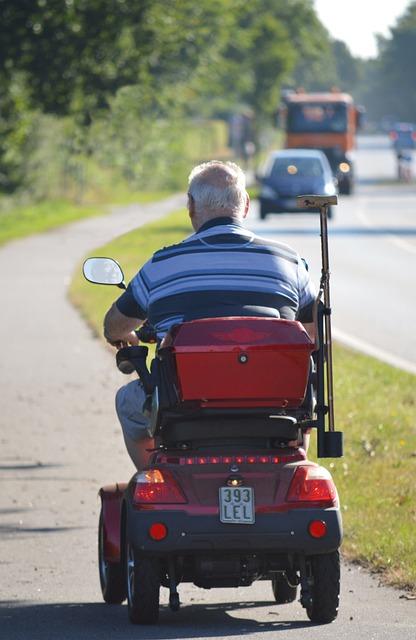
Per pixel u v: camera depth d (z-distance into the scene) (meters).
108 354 48.38
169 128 163.12
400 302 63.22
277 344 15.60
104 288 67.69
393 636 15.77
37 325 56.34
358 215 133.38
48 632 16.53
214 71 166.50
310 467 16.27
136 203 136.38
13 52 108.88
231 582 16.80
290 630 16.27
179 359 15.63
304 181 120.69
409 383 39.81
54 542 23.56
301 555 16.52
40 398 39.66
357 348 48.06
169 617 17.72
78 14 107.25
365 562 21.22
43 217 124.00
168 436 16.31
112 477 29.39
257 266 16.72
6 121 123.75
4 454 31.92
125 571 17.75
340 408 35.50
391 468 28.39
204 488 16.08
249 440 16.30
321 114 166.50
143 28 110.31
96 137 124.25
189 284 16.61
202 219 17.12
